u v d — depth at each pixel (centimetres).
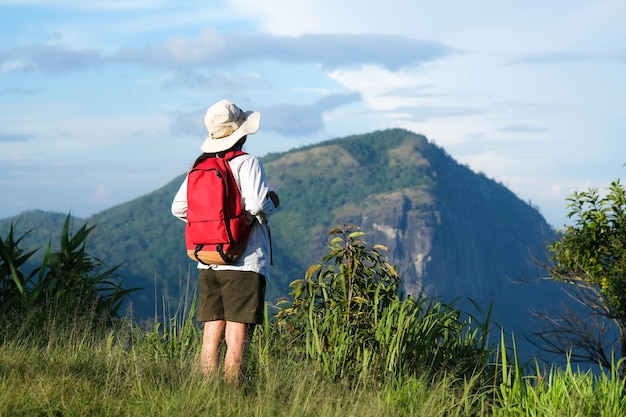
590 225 1446
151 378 412
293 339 523
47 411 352
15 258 641
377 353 490
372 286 529
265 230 447
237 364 431
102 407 367
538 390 444
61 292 617
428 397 437
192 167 443
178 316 525
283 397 404
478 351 514
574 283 1537
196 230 429
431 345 519
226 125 436
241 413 380
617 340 1474
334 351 496
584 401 420
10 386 371
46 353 456
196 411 370
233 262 429
